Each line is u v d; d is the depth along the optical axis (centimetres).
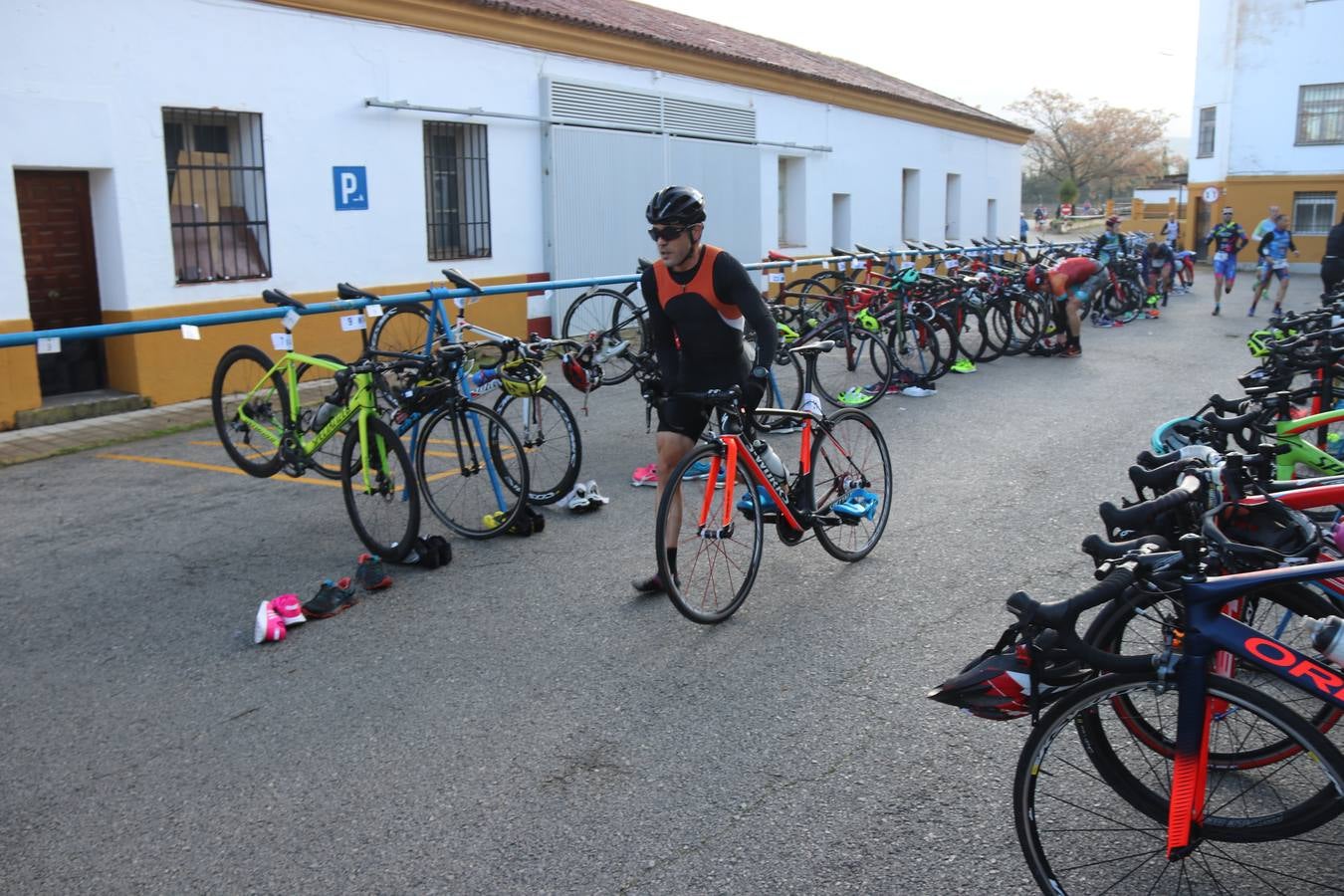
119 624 455
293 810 316
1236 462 304
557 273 1337
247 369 628
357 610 466
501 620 452
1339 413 446
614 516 595
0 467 729
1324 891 261
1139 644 302
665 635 432
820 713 364
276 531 577
